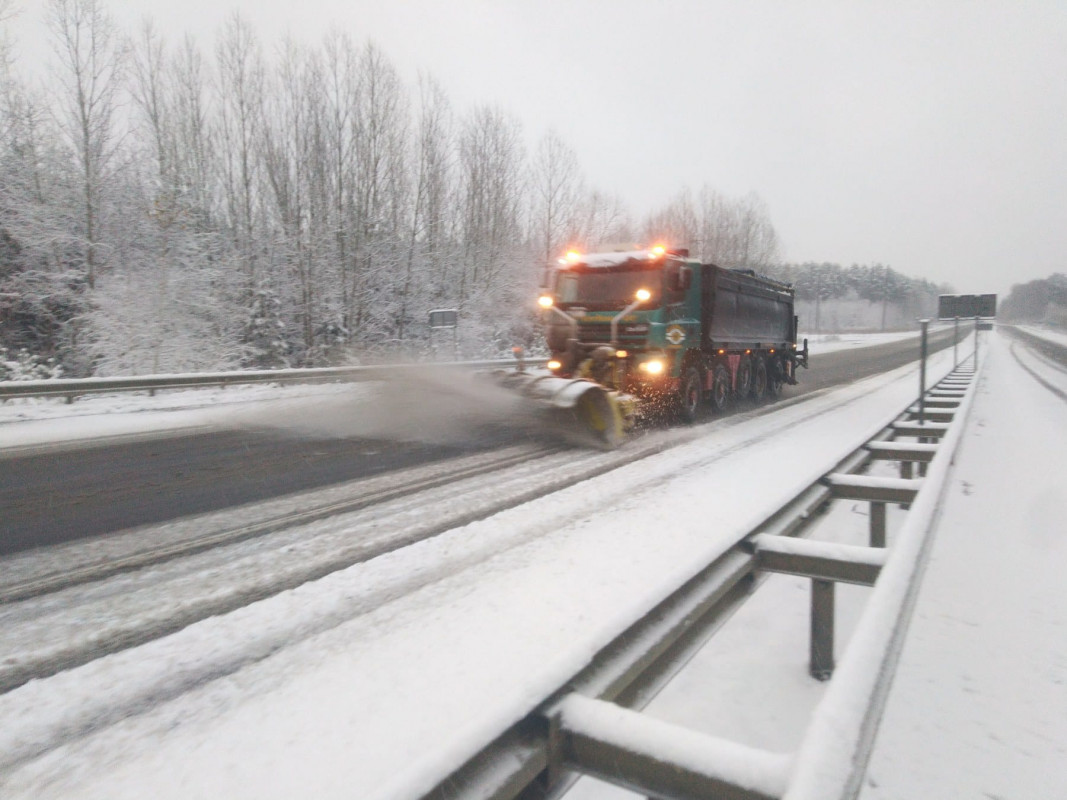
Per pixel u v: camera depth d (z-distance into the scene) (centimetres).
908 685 315
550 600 348
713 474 672
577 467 708
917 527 318
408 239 2898
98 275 2119
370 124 2742
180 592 374
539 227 3725
